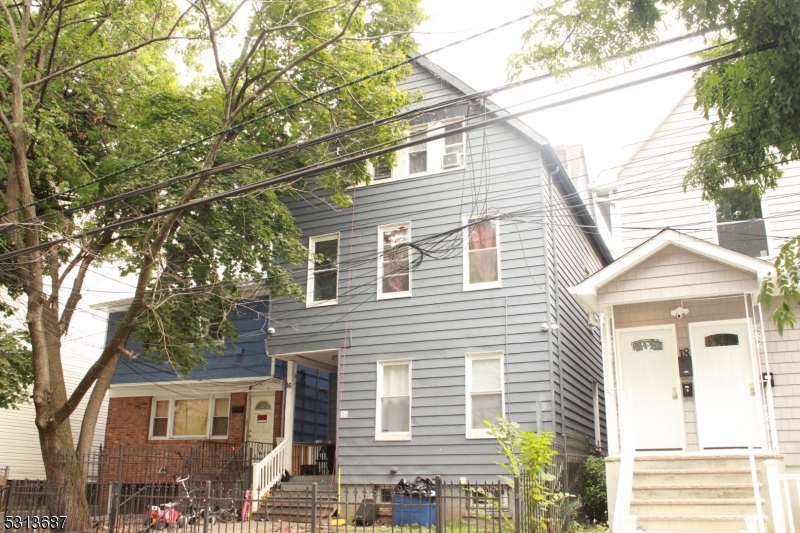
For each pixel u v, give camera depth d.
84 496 14.27
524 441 11.59
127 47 16.84
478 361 16.47
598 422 20.02
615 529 10.64
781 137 8.73
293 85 14.85
